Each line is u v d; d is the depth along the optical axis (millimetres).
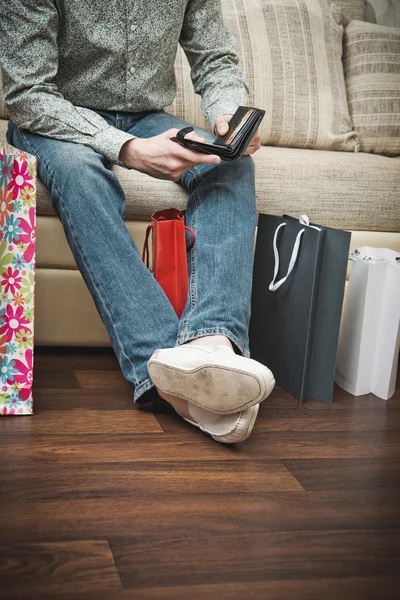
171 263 1362
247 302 1321
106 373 1517
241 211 1362
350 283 1541
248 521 917
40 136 1419
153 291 1273
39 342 1620
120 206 1359
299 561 831
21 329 1223
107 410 1282
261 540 872
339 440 1240
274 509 958
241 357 1119
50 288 1598
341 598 765
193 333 1254
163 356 1181
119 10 1471
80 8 1438
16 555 793
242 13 2230
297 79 2221
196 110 2100
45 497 935
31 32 1374
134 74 1542
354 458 1165
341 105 2283
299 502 986
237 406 1092
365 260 1500
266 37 2221
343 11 2523
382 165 1828
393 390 1521
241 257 1323
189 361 1140
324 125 2229
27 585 739
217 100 1534
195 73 1629
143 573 777
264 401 1419
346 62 2404
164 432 1197
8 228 1208
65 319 1621
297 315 1429
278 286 1451
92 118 1392
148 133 1552
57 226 1564
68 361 1597
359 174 1788
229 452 1139
